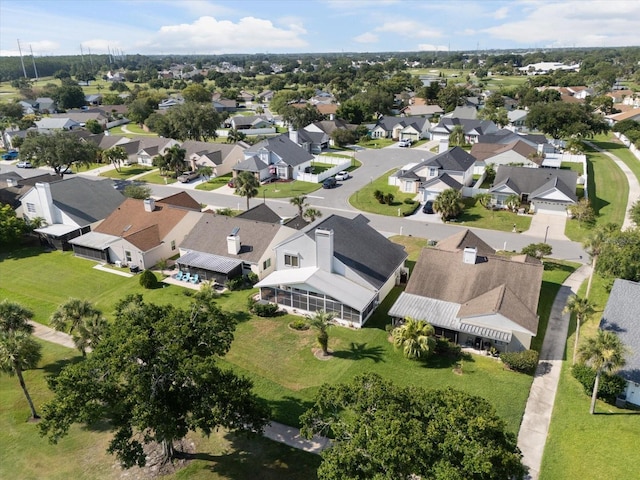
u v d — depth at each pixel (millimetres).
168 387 28469
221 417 28125
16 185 81500
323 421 27969
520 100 194000
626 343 37188
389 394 25391
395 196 90438
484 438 22578
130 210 70125
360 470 23344
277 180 103875
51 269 62938
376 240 56312
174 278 59250
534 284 45344
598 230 51281
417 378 39344
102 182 80438
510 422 34000
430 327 41656
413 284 48500
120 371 26875
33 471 31109
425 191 86250
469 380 38938
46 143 101375
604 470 29703
